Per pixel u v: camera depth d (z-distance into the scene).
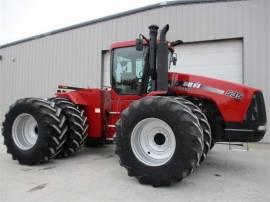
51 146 4.51
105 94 5.18
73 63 10.50
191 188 3.51
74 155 5.35
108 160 4.94
